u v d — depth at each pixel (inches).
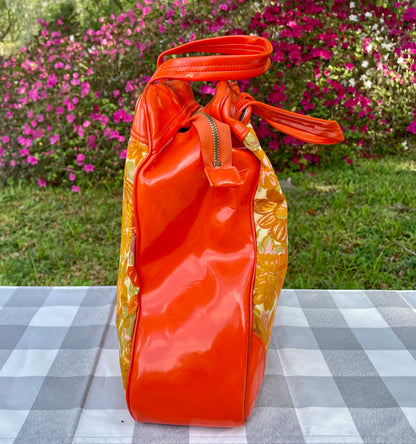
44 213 138.6
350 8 161.2
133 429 47.7
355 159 175.2
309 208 137.6
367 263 106.8
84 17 195.9
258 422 48.6
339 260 109.7
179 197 43.0
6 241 121.7
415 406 51.1
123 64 159.5
